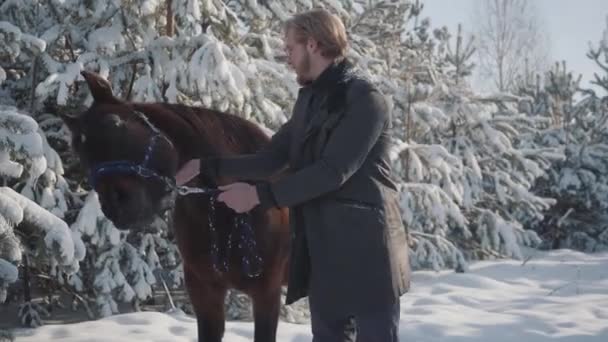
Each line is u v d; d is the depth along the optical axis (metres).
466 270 7.32
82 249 3.70
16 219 3.29
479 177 7.87
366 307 2.27
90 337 4.32
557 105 11.64
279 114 5.50
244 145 3.01
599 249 10.60
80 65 4.82
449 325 4.73
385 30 8.07
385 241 2.28
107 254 5.11
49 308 5.41
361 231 2.26
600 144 10.62
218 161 2.61
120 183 2.33
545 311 5.36
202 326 3.10
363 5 8.05
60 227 3.48
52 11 5.32
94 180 2.36
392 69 8.12
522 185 8.76
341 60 2.32
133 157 2.38
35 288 5.81
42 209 3.49
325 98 2.26
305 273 2.36
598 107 11.54
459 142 8.18
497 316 5.13
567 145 10.54
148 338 4.33
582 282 6.85
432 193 7.02
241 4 5.77
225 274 2.89
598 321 4.98
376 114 2.21
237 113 5.34
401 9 8.61
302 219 2.35
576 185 10.16
